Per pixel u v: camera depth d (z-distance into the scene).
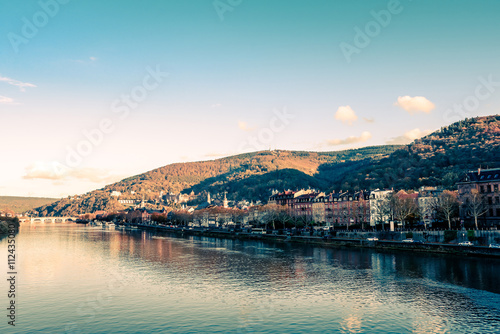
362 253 146.50
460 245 127.62
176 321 68.38
